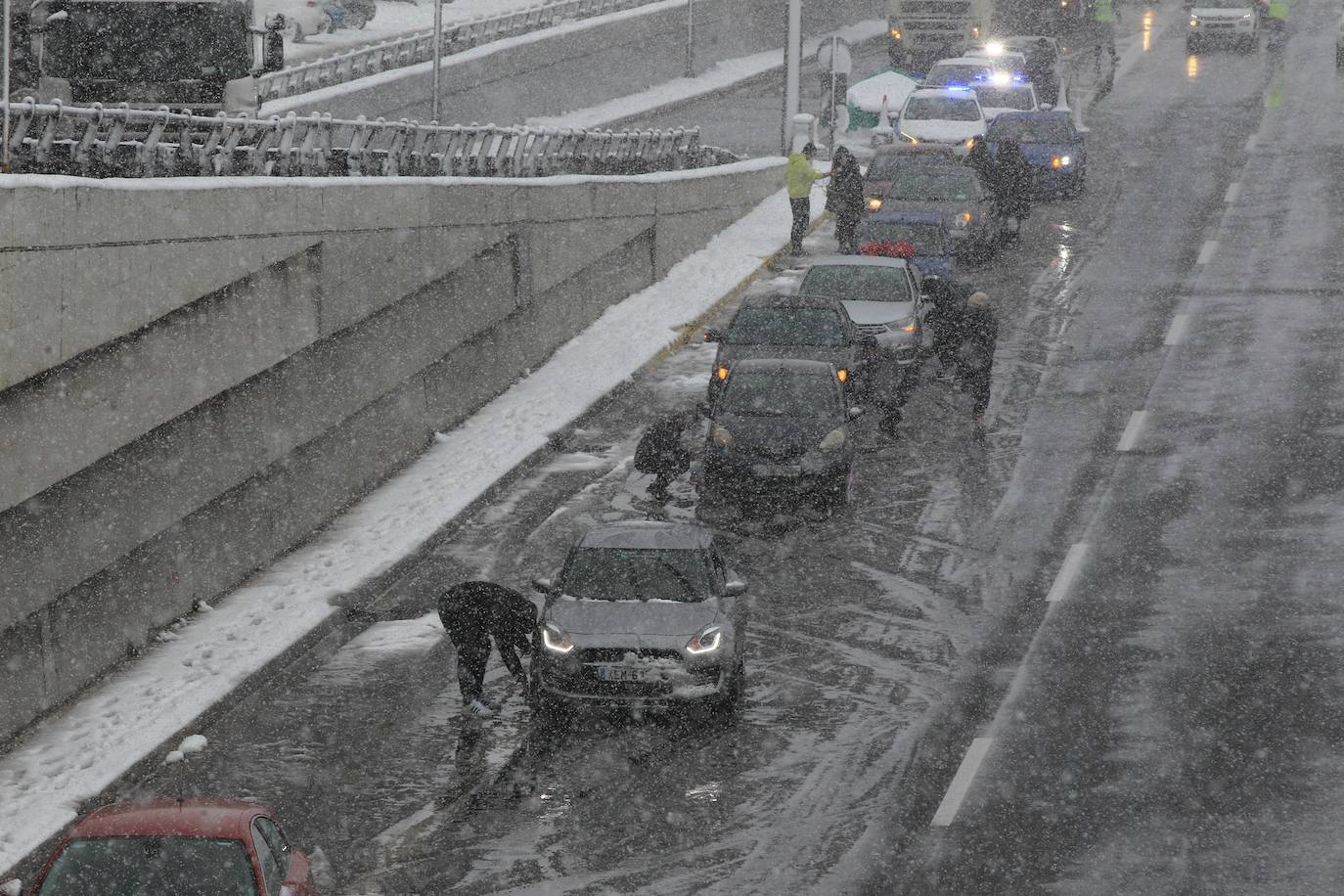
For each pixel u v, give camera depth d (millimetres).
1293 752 27500
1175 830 24797
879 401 46344
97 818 19312
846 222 65562
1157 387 49938
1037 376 51531
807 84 119375
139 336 32656
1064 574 36438
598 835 24984
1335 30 125688
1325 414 46875
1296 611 33812
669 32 117625
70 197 29438
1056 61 106438
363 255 41562
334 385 41438
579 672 28984
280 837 20016
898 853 24250
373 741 29031
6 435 28828
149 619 34500
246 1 43156
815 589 35875
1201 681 30625
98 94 41844
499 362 52031
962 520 40000
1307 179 78000
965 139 77875
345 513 42562
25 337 28500
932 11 106000
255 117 40969
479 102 99125
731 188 72562
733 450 40281
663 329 58469
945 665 31812
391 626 34844
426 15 131250
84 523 31781
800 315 47469
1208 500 40781
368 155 44719
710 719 29516
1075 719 29172
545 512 41781
